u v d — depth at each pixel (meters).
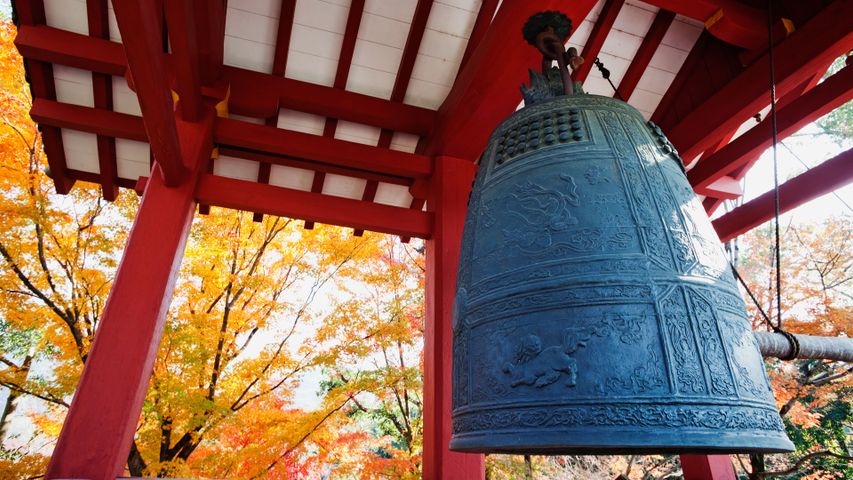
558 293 1.85
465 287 2.24
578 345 1.72
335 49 6.07
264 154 6.00
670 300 1.81
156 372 8.67
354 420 11.20
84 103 5.95
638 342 1.71
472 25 5.97
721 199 7.33
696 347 1.75
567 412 1.64
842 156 5.30
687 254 1.97
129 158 6.71
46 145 6.22
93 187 9.73
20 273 9.03
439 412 4.82
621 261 1.88
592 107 2.53
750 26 4.99
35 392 8.41
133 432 3.98
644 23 6.22
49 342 9.59
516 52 4.29
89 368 3.87
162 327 4.40
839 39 4.41
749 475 9.73
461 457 4.66
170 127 3.96
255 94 5.83
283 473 8.63
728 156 6.20
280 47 5.92
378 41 6.08
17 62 9.10
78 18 5.37
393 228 5.73
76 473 3.52
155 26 3.19
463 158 6.10
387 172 6.17
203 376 9.19
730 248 13.06
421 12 5.78
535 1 3.76
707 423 1.61
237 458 8.30
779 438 1.74
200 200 5.18
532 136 2.46
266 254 11.17
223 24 5.46
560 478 11.31
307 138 5.89
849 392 11.73
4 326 12.67
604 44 6.31
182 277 9.74
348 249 10.67
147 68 3.27
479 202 2.48
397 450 10.36
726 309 1.92
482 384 1.93
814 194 5.52
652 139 2.49
